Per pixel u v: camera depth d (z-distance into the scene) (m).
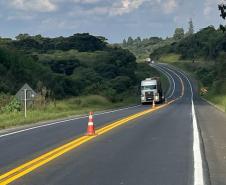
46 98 89.00
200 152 28.05
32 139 36.53
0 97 81.50
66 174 21.11
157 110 83.94
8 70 143.75
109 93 148.62
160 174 21.02
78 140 34.97
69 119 62.25
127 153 27.84
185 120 55.78
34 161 25.05
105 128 44.91
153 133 39.97
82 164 23.92
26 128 47.84
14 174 21.20
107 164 23.89
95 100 122.50
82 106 106.75
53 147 31.12
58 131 43.28
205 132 41.94
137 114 69.62
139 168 22.64
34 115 67.75
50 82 160.88
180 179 19.84
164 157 26.19
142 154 27.41
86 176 20.59
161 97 130.25
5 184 18.89
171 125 48.44
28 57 174.75
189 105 110.56
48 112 78.31
